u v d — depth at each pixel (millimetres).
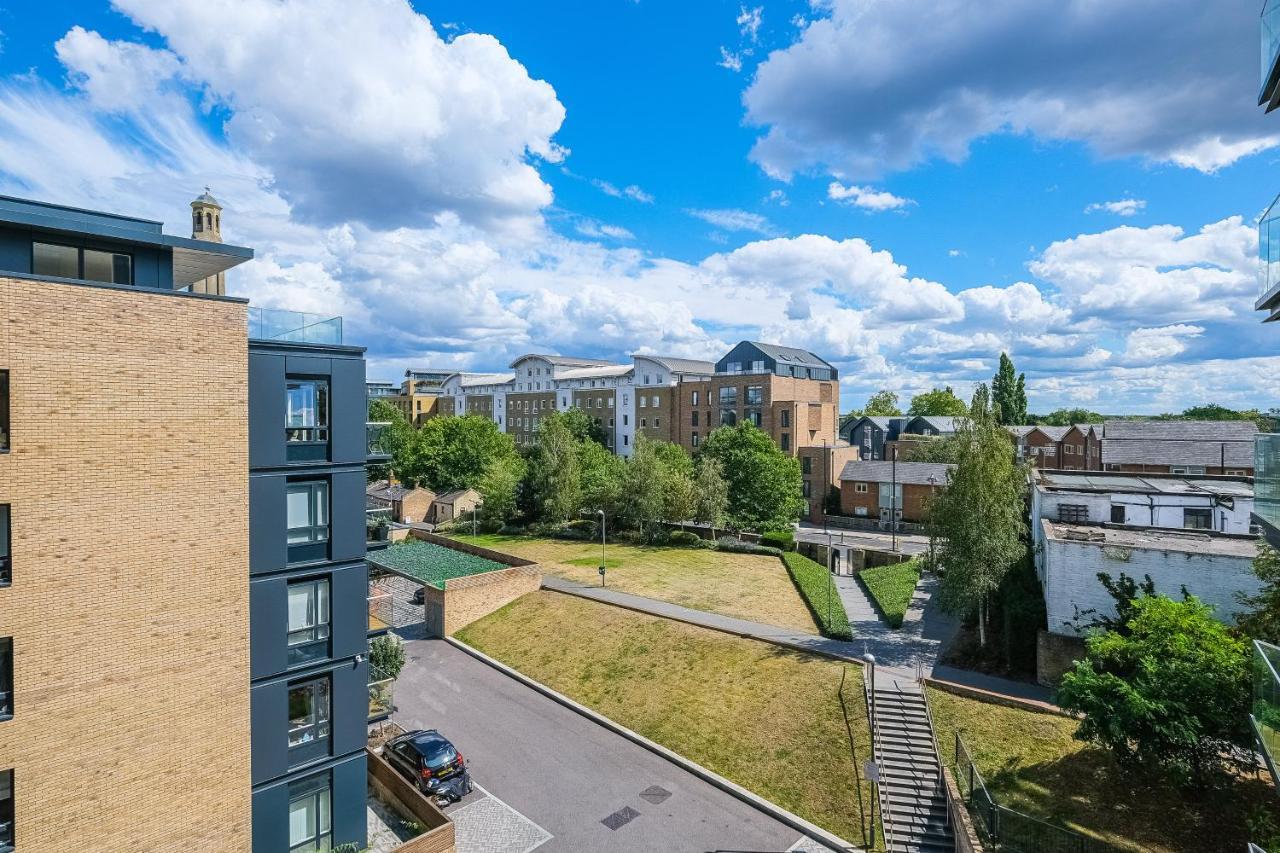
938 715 22141
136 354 12844
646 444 52500
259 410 14695
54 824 12125
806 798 19875
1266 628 17234
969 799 18578
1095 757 19109
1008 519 25562
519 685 28859
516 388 108188
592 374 94188
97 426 12430
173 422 13289
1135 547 22781
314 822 15828
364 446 16359
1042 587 27891
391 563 45344
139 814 13008
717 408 73500
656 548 48938
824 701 23453
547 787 21031
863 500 61719
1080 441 70375
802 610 33438
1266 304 13305
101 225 13031
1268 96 12469
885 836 18172
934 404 98938
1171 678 16438
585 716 25797
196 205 30156
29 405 11742
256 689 14648
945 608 27031
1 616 11562
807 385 75438
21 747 11789
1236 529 28625
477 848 18188
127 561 12789
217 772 13953
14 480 11617
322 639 15766
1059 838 16203
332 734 15859
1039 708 21359
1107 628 22266
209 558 13766
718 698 25109
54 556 12031
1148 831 16484
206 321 13695
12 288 11562
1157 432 51312
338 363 15914
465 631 35094
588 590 37344
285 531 15062
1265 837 14211
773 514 51406
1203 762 16312
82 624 12336
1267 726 10742
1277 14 11578
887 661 25953
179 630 13414
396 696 27734
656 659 28531
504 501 58812
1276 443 12719
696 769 21703
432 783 20016
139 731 12992
